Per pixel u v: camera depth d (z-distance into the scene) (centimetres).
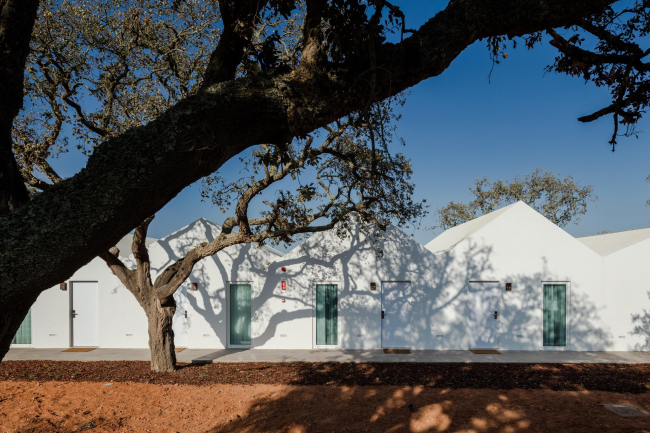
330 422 779
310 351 1433
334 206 1183
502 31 318
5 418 795
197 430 763
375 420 787
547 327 1475
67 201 201
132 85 1081
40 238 193
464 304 1473
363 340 1469
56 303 1525
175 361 1179
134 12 1002
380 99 299
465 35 299
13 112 280
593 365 1237
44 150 1021
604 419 782
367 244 1490
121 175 203
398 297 1492
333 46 301
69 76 989
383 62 277
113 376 1105
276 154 427
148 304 1169
